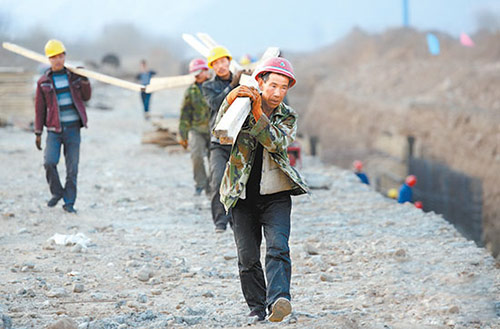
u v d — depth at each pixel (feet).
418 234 89.35
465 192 345.72
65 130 93.76
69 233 87.20
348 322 50.85
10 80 221.66
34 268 68.90
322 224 96.63
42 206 100.73
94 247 80.07
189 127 107.76
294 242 84.74
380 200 116.67
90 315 53.88
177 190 122.52
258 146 47.85
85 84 93.15
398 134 380.78
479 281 65.82
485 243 329.93
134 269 70.79
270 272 46.55
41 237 84.33
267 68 46.19
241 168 47.47
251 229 49.65
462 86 509.76
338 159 498.69
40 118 93.15
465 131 399.85
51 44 89.76
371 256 77.25
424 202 347.77
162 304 58.54
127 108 334.85
